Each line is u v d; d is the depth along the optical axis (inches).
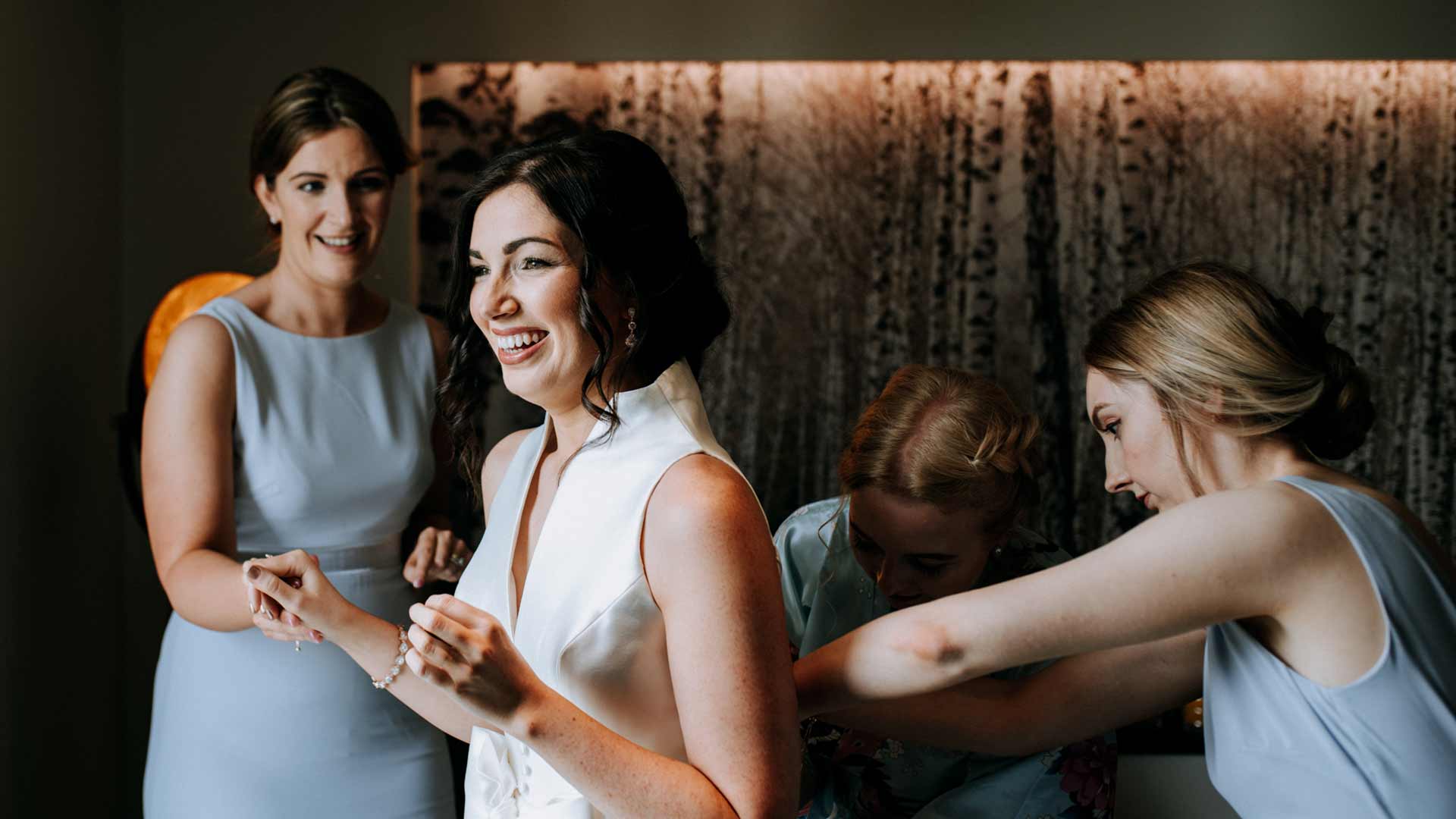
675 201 44.3
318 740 72.8
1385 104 120.8
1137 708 49.9
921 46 121.4
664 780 37.2
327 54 120.6
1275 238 121.6
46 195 103.0
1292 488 40.7
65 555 106.0
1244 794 45.3
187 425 70.5
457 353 48.2
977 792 53.0
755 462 123.4
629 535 41.1
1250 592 39.6
